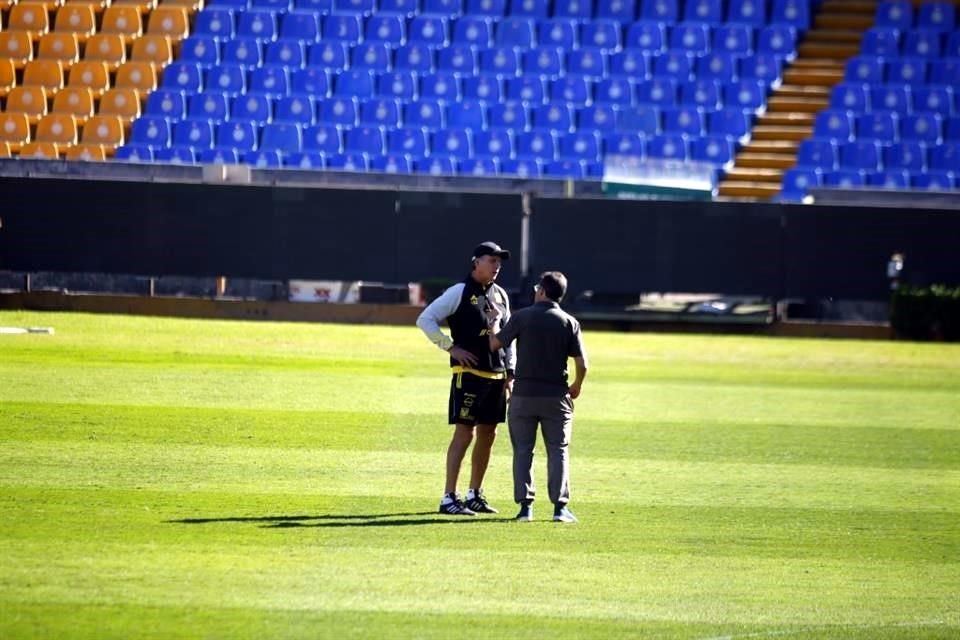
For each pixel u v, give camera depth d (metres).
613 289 123.75
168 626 33.38
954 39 164.88
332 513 47.12
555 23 162.00
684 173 142.75
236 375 82.25
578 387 46.81
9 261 121.75
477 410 47.28
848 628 35.38
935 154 150.38
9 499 47.41
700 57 159.62
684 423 71.25
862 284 125.19
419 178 126.94
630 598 37.41
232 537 42.81
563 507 47.03
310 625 33.84
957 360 107.62
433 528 45.19
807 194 128.62
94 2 158.62
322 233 122.88
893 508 51.41
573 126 151.75
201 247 122.62
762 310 125.31
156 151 143.38
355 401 74.00
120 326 107.81
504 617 35.09
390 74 153.62
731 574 40.62
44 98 146.25
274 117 149.62
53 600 35.22
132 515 45.53
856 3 169.00
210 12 159.50
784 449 64.25
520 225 123.31
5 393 71.69
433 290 122.38
